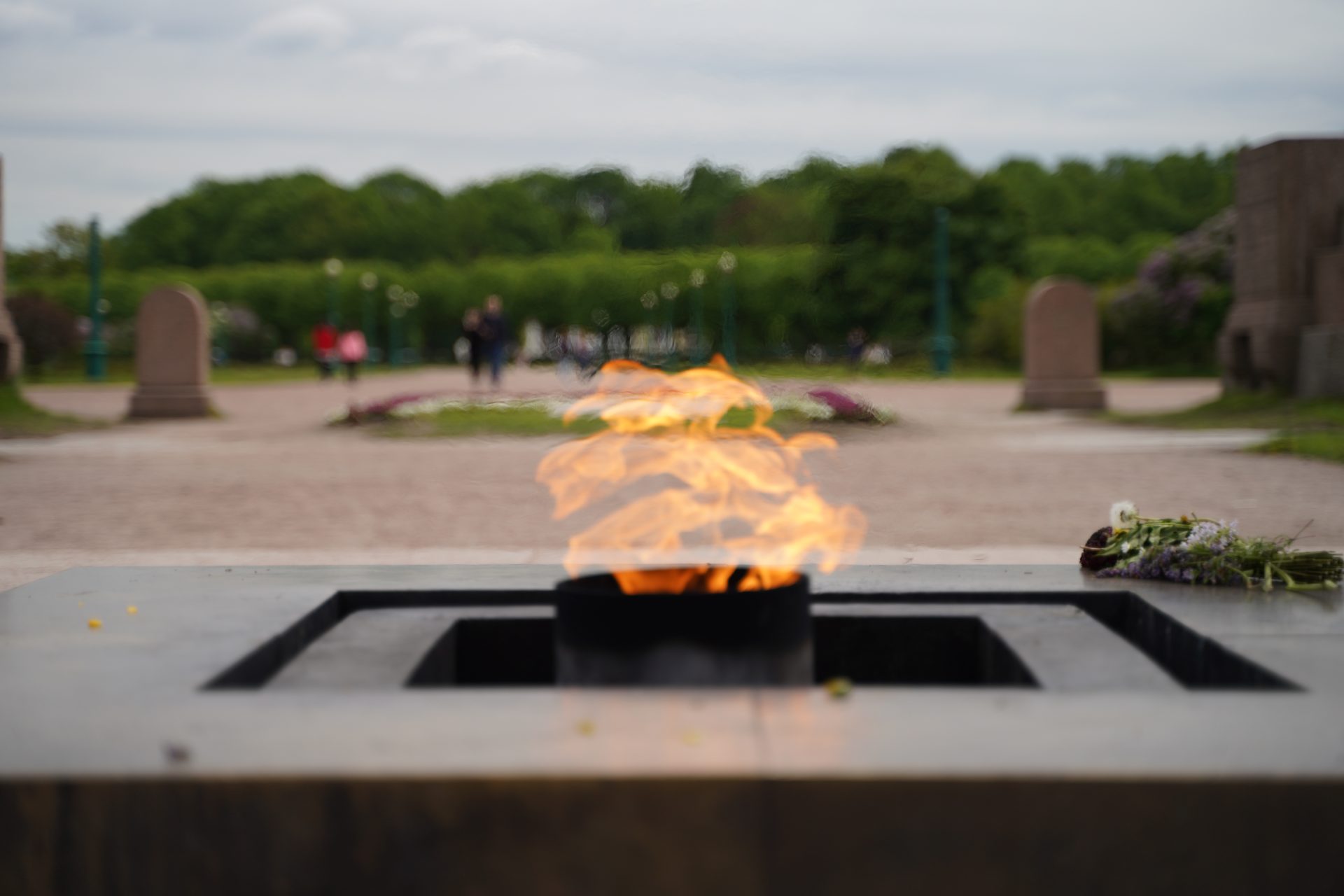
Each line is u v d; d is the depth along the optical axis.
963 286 69.06
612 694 2.36
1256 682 2.62
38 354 51.22
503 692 2.39
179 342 22.23
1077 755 1.99
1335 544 7.07
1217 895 1.89
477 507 9.71
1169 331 46.53
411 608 3.62
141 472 12.78
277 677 2.84
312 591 3.62
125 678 2.59
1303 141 17.56
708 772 1.92
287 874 1.95
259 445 16.59
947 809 1.90
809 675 2.89
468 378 51.88
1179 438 15.87
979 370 54.44
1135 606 3.54
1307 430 15.12
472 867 1.93
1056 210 96.94
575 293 97.25
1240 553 3.72
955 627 3.38
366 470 12.99
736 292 88.94
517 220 122.69
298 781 1.93
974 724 2.15
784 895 1.91
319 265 111.25
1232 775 1.89
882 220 70.94
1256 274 18.36
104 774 1.96
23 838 1.96
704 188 111.44
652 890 1.92
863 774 1.90
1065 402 22.86
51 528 8.52
